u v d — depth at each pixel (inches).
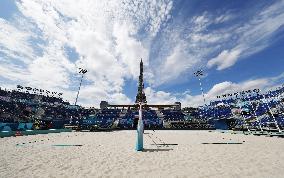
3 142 552.7
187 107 2423.7
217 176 221.5
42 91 2288.4
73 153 380.5
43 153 374.0
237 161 297.7
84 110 2491.4
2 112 1675.7
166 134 1000.2
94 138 745.0
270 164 271.7
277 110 1430.9
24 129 1007.0
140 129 440.1
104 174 232.1
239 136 813.9
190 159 319.9
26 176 218.5
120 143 573.0
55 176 220.8
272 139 637.9
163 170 251.0
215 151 399.2
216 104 2081.7
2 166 261.1
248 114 1568.7
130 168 261.6
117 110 2368.4
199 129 1596.9
